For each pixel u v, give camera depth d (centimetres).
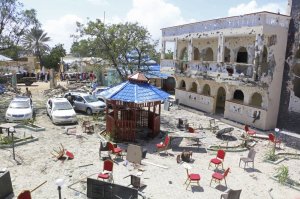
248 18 2250
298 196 1181
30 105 2406
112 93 1920
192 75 2911
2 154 1586
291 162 1670
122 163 1521
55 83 4566
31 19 3375
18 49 3612
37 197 1151
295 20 2209
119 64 2748
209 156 1698
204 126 2395
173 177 1382
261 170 1520
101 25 2573
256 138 2116
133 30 2702
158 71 3906
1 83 4303
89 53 2742
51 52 7131
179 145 1875
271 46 2198
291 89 2244
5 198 1134
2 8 3134
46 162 1502
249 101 2436
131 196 1083
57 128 2161
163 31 3453
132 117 2025
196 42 3170
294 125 2233
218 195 1227
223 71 2502
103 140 1919
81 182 1286
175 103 3375
